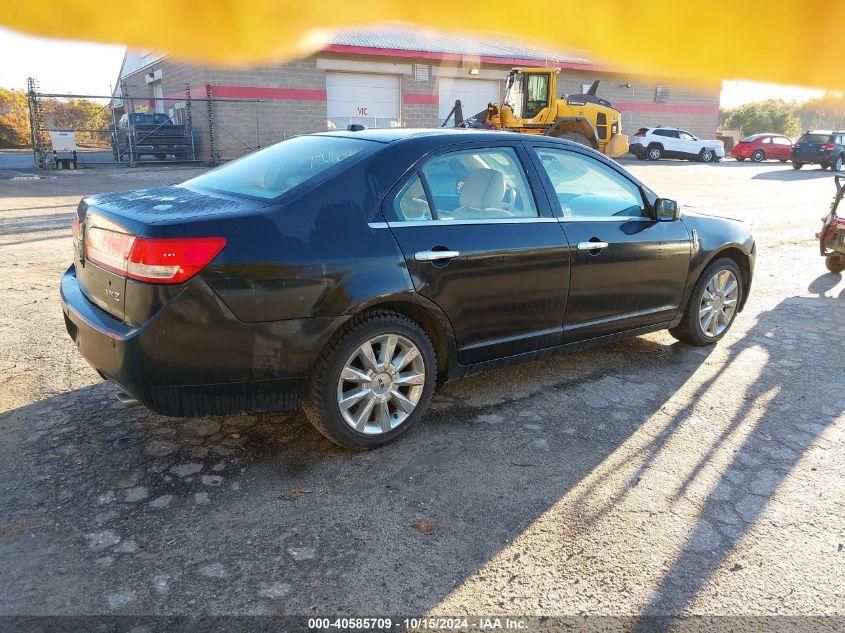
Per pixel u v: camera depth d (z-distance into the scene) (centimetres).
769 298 652
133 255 277
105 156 2514
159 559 251
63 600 229
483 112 1917
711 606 233
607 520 282
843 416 386
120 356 282
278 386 301
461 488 304
